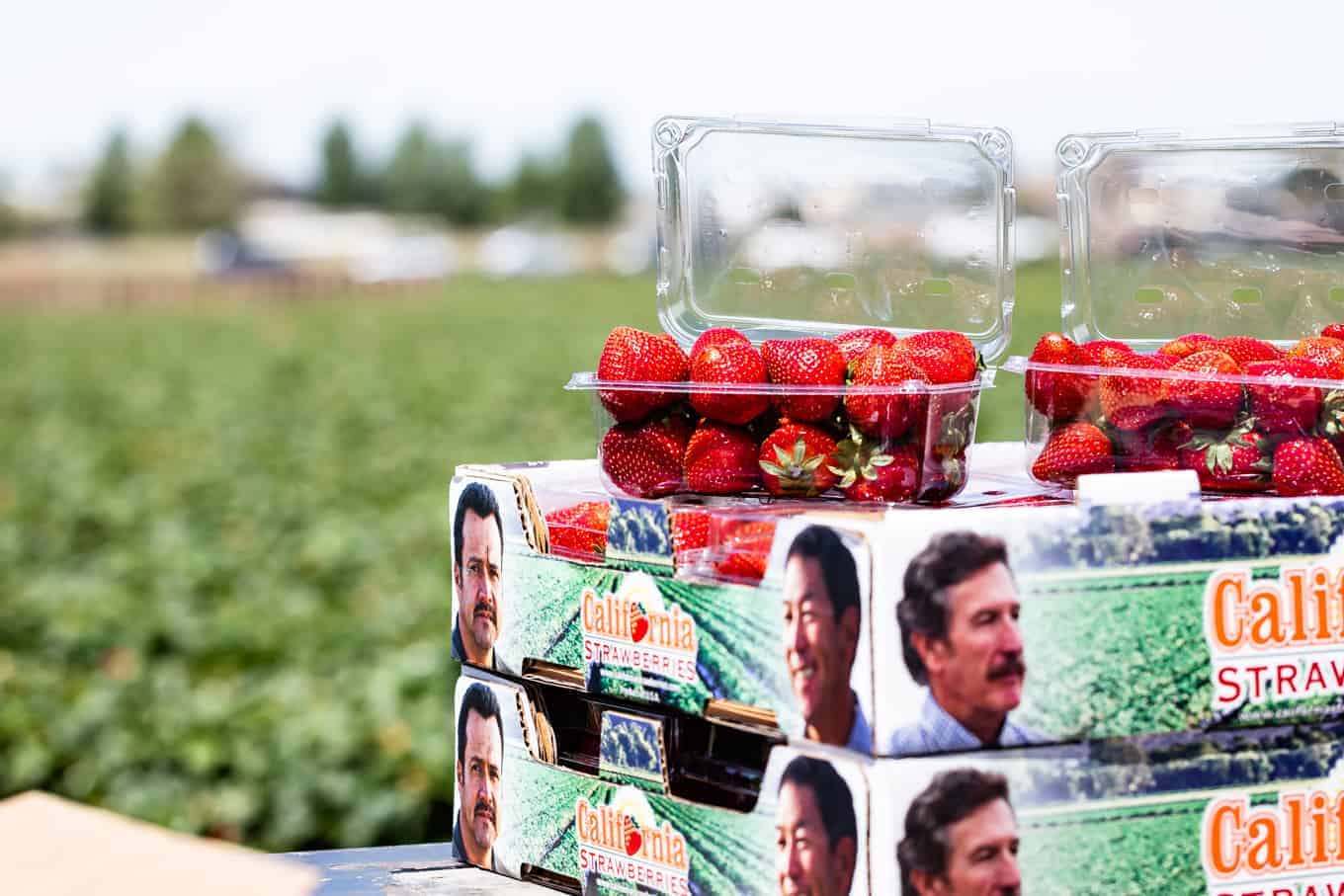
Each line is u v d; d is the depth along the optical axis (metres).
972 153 1.73
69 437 14.88
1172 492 1.24
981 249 1.73
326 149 96.12
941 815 1.17
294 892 1.21
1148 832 1.22
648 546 1.34
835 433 1.43
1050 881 1.20
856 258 1.78
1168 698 1.22
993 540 1.17
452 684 5.39
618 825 1.39
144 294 50.78
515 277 57.66
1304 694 1.26
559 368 19.84
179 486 11.10
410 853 1.64
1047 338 1.51
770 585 1.24
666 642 1.33
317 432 14.05
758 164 1.78
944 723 1.17
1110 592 1.20
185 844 1.28
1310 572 1.26
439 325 30.55
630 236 76.06
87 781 4.63
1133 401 1.43
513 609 1.49
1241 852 1.25
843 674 1.18
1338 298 1.71
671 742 1.35
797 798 1.22
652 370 1.49
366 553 8.12
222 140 93.69
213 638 6.27
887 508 1.35
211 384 19.78
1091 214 1.74
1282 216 1.72
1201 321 1.75
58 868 1.22
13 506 10.51
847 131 1.75
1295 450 1.37
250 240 87.56
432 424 14.32
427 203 92.81
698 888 1.32
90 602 7.13
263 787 4.54
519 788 1.50
